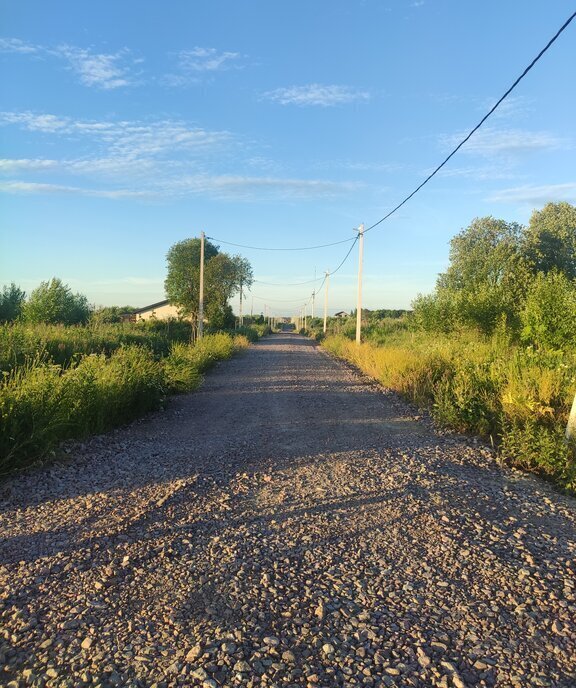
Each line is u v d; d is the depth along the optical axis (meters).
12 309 29.05
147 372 10.81
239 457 6.92
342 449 7.40
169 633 2.97
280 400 12.23
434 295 22.31
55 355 14.53
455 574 3.74
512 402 8.04
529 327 15.55
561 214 33.62
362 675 2.64
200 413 10.45
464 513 4.95
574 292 15.25
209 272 44.44
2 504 4.98
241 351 32.78
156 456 6.95
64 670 2.64
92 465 6.41
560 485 5.86
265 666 2.70
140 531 4.41
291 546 4.17
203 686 2.54
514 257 29.00
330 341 37.28
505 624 3.12
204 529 4.48
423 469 6.35
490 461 6.82
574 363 10.16
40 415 6.45
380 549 4.14
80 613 3.15
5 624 3.03
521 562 3.95
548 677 2.65
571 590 3.53
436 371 12.83
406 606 3.31
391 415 10.19
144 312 67.75
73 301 30.95
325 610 3.23
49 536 4.27
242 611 3.21
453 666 2.72
